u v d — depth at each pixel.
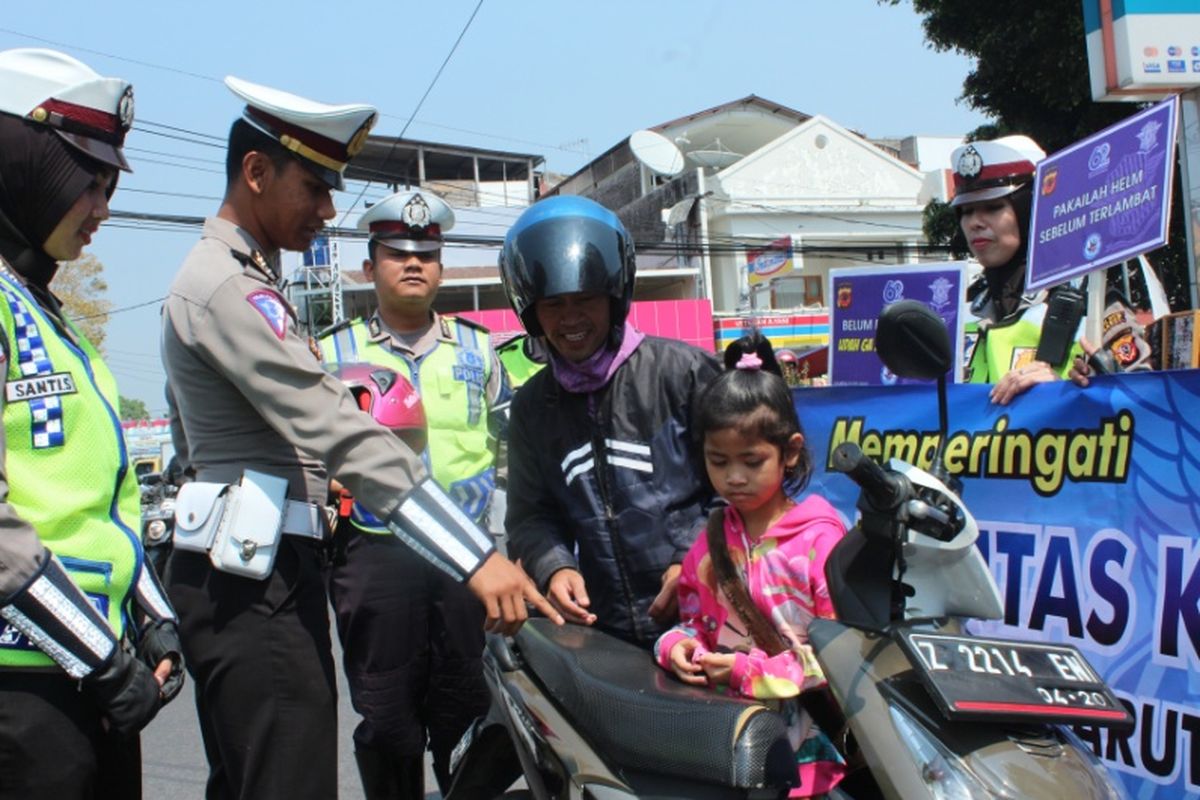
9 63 2.28
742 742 1.94
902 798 1.75
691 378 2.65
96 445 2.30
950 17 13.57
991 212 3.83
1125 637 2.82
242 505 2.57
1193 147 6.20
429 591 3.54
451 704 3.64
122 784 2.45
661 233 30.78
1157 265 12.77
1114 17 6.06
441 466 3.86
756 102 32.66
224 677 2.61
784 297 29.05
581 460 2.72
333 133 2.62
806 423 3.75
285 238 2.70
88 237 2.42
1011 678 1.76
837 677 1.92
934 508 1.91
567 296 2.56
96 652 2.12
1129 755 2.80
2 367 2.14
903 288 3.99
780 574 2.29
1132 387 2.82
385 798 3.63
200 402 2.65
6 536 2.01
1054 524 2.99
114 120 2.38
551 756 2.35
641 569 2.67
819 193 29.47
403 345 3.97
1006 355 3.68
